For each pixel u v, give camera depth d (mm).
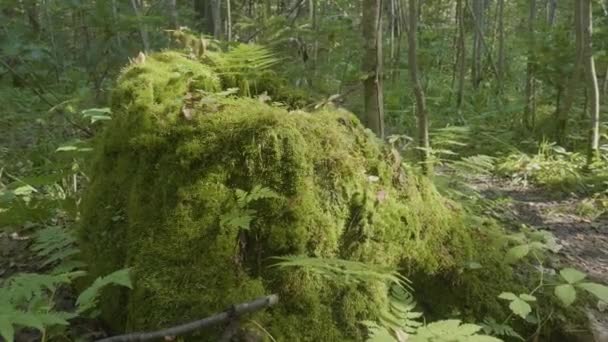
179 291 2340
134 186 2656
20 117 6215
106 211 2799
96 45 6246
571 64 7473
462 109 9203
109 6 6352
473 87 10953
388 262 2705
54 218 3857
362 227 2648
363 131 2908
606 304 3086
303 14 11227
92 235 2859
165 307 2312
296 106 3506
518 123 8398
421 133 5047
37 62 6836
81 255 2977
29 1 7395
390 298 2584
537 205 5473
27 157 5273
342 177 2643
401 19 9898
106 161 2922
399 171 2930
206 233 2439
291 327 2357
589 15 6164
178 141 2631
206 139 2596
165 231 2463
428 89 10062
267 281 2432
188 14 9562
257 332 2266
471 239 3102
